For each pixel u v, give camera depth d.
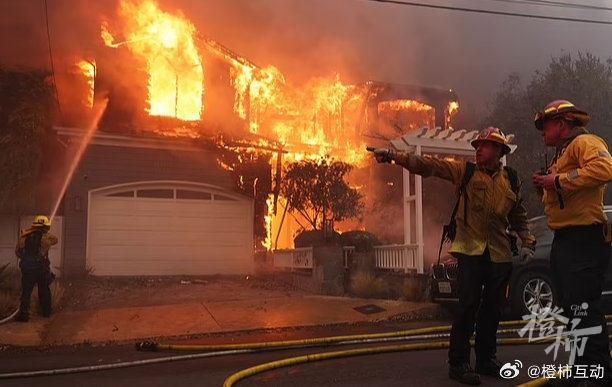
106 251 13.12
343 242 12.07
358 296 9.86
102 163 13.34
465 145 10.30
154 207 13.64
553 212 3.54
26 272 7.91
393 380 4.14
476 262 3.97
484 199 3.96
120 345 6.64
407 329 7.27
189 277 13.01
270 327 7.52
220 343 6.50
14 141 12.58
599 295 3.44
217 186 14.16
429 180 12.53
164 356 5.61
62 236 12.79
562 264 3.49
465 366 3.96
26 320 7.84
